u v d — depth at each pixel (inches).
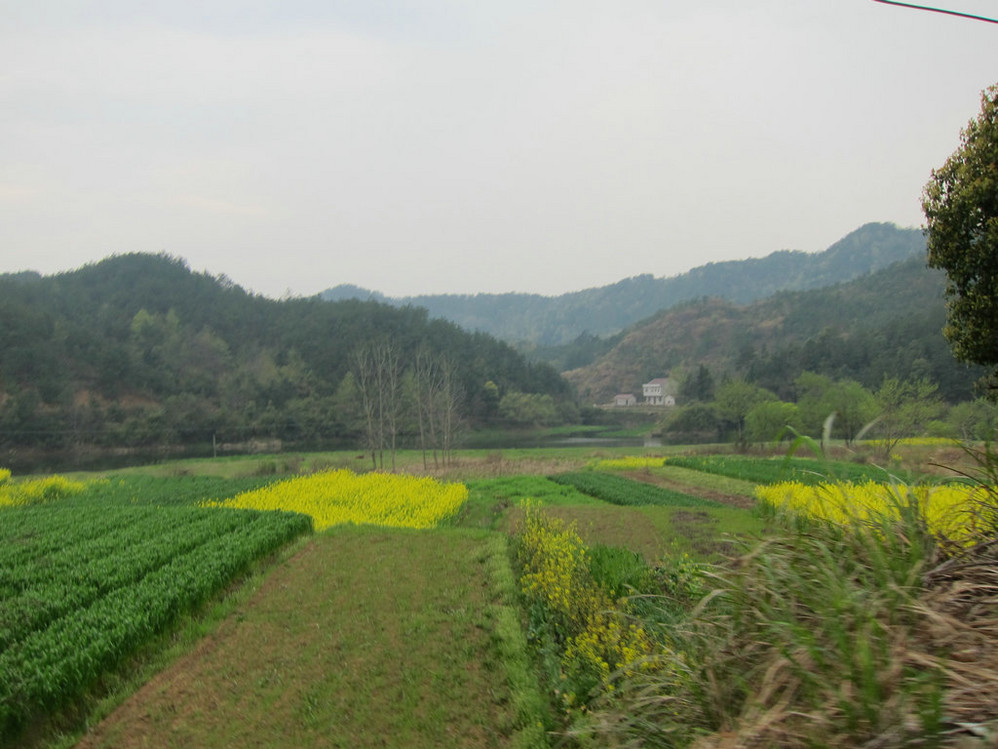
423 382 2564.0
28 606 336.2
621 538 632.4
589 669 266.2
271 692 283.4
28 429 2137.1
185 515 601.6
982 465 161.6
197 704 273.9
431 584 430.9
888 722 86.0
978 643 100.0
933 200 494.3
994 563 126.2
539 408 3895.2
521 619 365.7
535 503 852.6
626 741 130.1
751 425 1945.1
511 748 235.8
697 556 533.3
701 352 5418.3
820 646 104.7
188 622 358.3
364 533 577.3
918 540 135.6
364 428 2768.2
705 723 115.3
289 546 538.6
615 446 2768.2
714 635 133.5
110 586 381.4
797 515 152.0
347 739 245.9
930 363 2373.3
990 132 449.4
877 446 1350.9
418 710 266.8
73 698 267.7
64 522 568.4
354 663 311.1
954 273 487.8
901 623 107.7
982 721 81.7
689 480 1230.3
